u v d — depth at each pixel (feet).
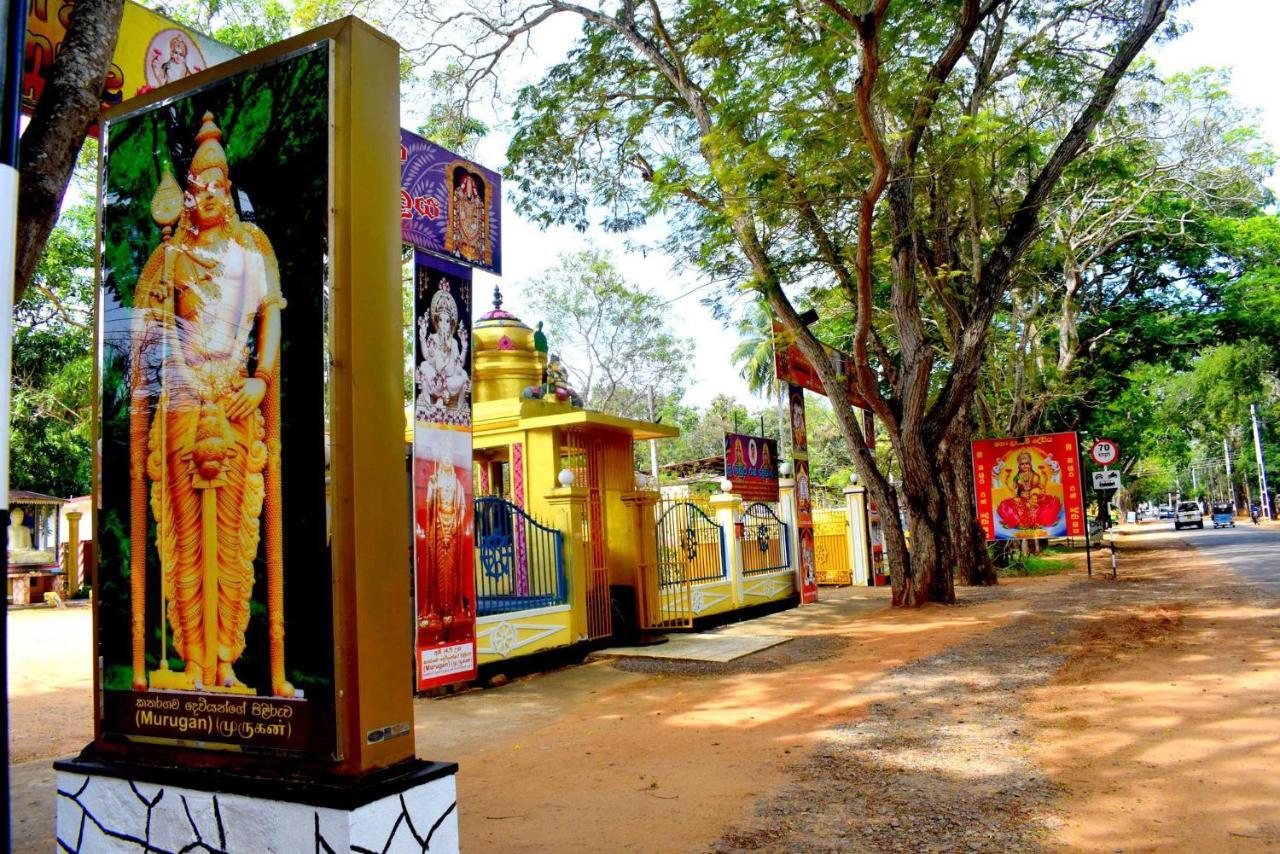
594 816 16.61
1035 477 61.82
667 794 17.81
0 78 9.48
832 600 58.85
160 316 12.69
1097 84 47.42
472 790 18.78
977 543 63.26
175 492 12.25
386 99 11.70
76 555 69.82
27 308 70.38
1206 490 306.96
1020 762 19.03
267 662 11.07
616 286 123.03
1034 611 43.73
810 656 34.94
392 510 11.12
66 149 13.44
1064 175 56.65
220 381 11.96
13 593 63.10
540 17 49.14
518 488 39.37
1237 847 14.01
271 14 53.72
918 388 49.06
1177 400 118.62
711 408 183.11
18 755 23.57
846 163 40.42
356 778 10.20
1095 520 140.26
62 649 41.57
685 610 43.34
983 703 24.77
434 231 27.99
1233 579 54.65
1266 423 195.93
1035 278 65.31
